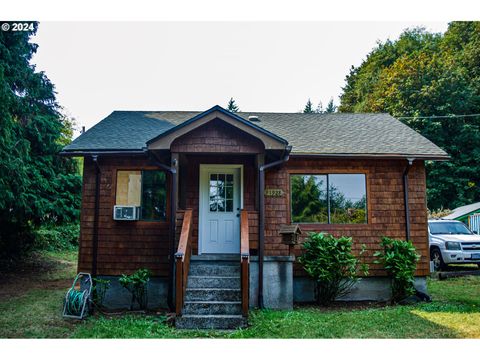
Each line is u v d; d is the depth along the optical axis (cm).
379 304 853
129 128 1057
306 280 898
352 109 3859
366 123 1164
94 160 888
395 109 2794
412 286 862
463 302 838
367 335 592
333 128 1110
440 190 2483
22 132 1300
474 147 2512
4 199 1061
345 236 910
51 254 1692
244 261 681
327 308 820
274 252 903
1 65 984
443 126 2578
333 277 828
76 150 884
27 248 1514
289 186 926
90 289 789
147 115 1206
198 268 795
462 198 2428
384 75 3225
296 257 897
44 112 1483
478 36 2828
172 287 780
